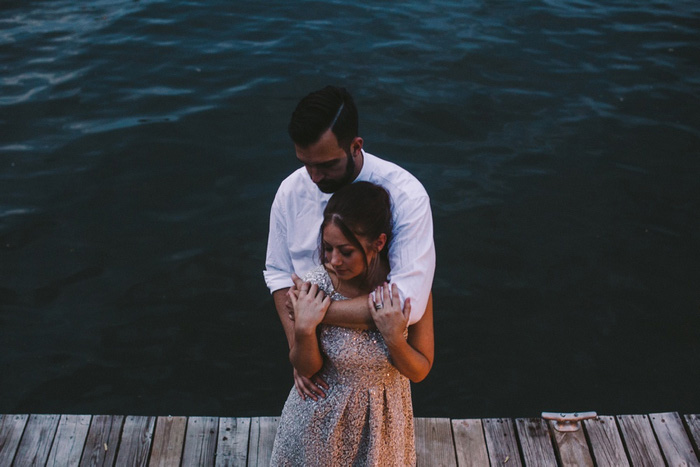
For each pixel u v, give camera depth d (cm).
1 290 495
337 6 903
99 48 796
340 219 173
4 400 426
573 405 439
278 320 489
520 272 523
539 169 624
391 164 200
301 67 761
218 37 823
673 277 523
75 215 561
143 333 473
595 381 452
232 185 598
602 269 527
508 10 918
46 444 293
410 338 199
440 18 884
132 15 873
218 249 535
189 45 805
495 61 789
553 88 746
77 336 469
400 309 178
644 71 788
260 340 474
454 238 548
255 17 868
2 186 586
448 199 584
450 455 293
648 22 905
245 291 505
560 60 802
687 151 656
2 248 527
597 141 665
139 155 628
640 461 288
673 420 305
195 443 296
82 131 657
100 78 739
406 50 802
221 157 628
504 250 539
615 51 828
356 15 880
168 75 746
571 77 770
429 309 199
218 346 469
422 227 193
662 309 499
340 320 185
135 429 301
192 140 648
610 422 305
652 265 532
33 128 660
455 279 516
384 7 905
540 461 290
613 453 291
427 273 191
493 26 871
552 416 304
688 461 287
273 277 227
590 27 883
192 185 596
